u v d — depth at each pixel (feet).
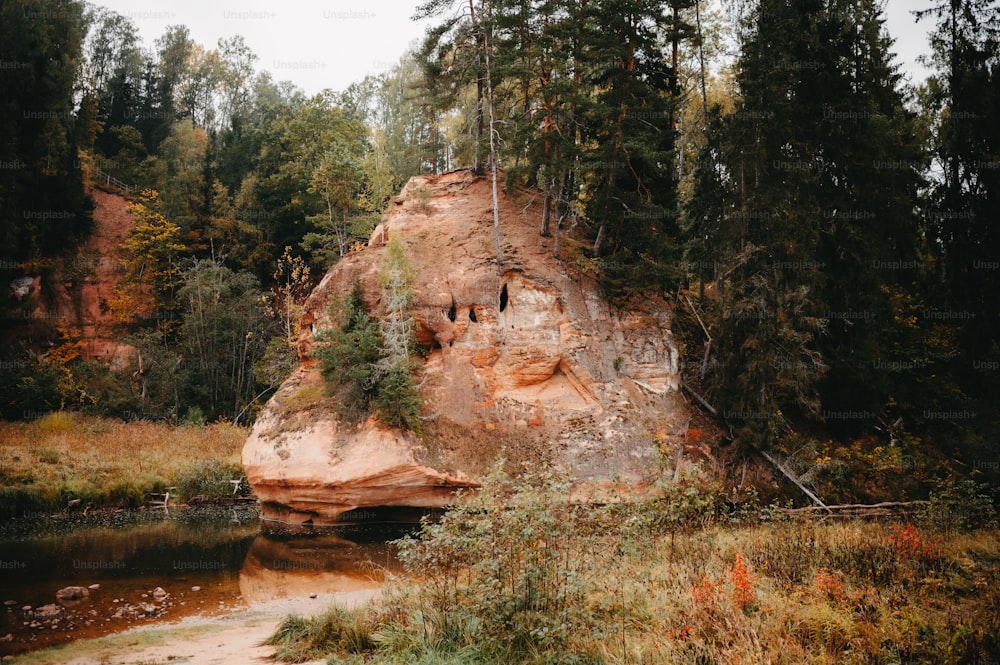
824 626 27.61
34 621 41.78
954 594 32.81
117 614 43.65
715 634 27.43
